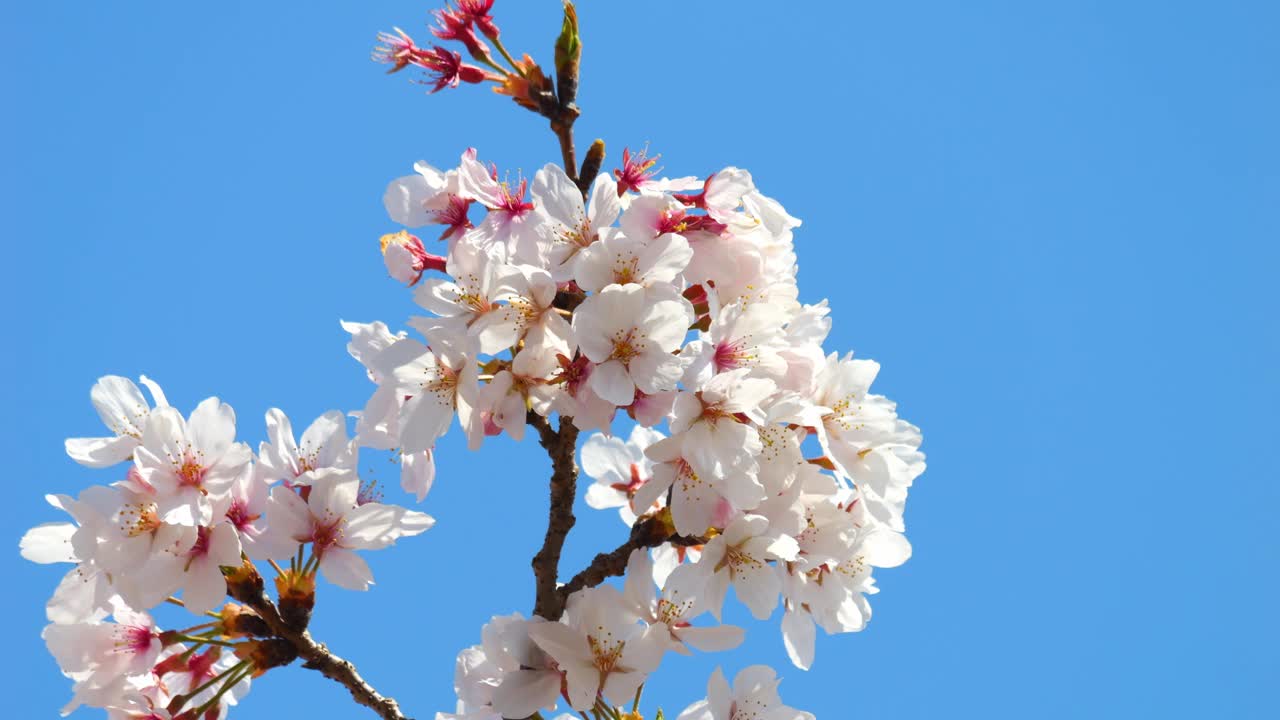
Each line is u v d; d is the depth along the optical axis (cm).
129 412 520
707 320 532
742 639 505
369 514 515
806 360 527
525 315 493
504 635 504
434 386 514
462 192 543
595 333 482
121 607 529
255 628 519
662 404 497
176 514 472
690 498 502
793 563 544
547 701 504
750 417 483
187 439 492
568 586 534
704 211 536
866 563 569
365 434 548
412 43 586
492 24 576
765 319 511
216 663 554
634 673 491
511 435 493
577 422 492
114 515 487
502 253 521
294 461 543
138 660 527
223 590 488
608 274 493
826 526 526
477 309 508
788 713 549
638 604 506
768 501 507
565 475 534
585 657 496
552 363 491
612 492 630
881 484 526
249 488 514
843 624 556
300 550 514
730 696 545
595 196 514
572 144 568
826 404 530
